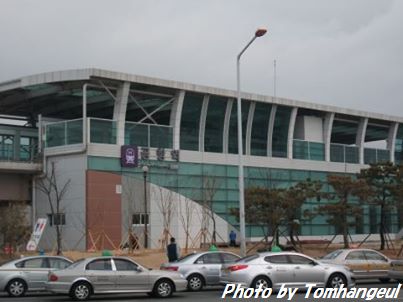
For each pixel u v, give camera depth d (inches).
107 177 1699.1
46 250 1659.7
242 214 1140.5
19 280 856.9
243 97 1979.6
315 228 2132.1
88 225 1646.2
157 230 1772.9
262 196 1551.4
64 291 774.5
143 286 800.9
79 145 1686.8
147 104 1931.6
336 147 2298.2
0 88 1804.9
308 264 847.1
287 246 1653.5
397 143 2628.0
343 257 994.7
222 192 1937.7
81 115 2112.5
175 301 760.3
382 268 995.9
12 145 1888.5
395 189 1734.7
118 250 1605.6
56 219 1640.0
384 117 2437.3
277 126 2129.7
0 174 1733.5
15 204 1565.0
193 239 1820.9
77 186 1686.8
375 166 1754.4
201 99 1927.9
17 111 2064.5
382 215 1798.7
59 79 1683.1
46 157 1765.5
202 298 792.9
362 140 2386.8
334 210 1672.0
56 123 1775.3
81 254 1476.4
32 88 1779.0
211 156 1931.6
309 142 2219.5
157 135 1827.0
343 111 2274.9
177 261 948.6
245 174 2004.2
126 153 1733.5
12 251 1457.9
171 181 1824.6
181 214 1820.9
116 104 1755.7
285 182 2097.7
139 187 1755.7
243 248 1130.0
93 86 1734.7
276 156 2113.7
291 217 1622.8
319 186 1683.1
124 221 1713.8
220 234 1904.5
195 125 1932.8
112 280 789.2
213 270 925.2
